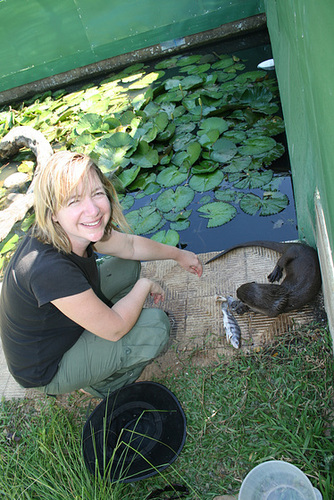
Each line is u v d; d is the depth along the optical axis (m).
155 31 6.12
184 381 2.12
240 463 1.76
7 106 6.76
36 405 2.26
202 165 3.84
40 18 5.98
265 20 5.90
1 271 3.64
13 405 2.29
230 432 1.86
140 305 1.95
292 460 1.69
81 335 1.96
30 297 1.64
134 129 4.62
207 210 3.40
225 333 2.28
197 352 2.24
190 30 6.08
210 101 4.73
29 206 4.32
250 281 2.54
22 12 5.91
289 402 1.89
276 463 1.57
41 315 1.71
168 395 2.04
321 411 1.82
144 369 2.26
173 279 2.70
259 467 1.57
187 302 2.53
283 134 3.94
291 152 2.86
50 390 1.94
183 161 3.91
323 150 1.45
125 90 5.76
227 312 2.35
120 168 4.03
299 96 2.12
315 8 1.30
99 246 2.09
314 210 2.03
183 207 3.47
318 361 1.98
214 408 1.97
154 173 3.98
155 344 2.01
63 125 5.44
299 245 2.41
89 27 6.08
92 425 2.00
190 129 4.38
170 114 4.75
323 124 1.38
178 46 6.24
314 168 1.84
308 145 1.97
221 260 2.74
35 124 5.71
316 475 1.62
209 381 2.08
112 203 1.88
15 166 5.37
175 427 1.93
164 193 3.68
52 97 6.52
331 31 1.12
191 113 4.64
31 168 5.11
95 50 6.32
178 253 2.39
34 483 1.87
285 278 2.36
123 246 2.17
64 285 1.60
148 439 1.92
